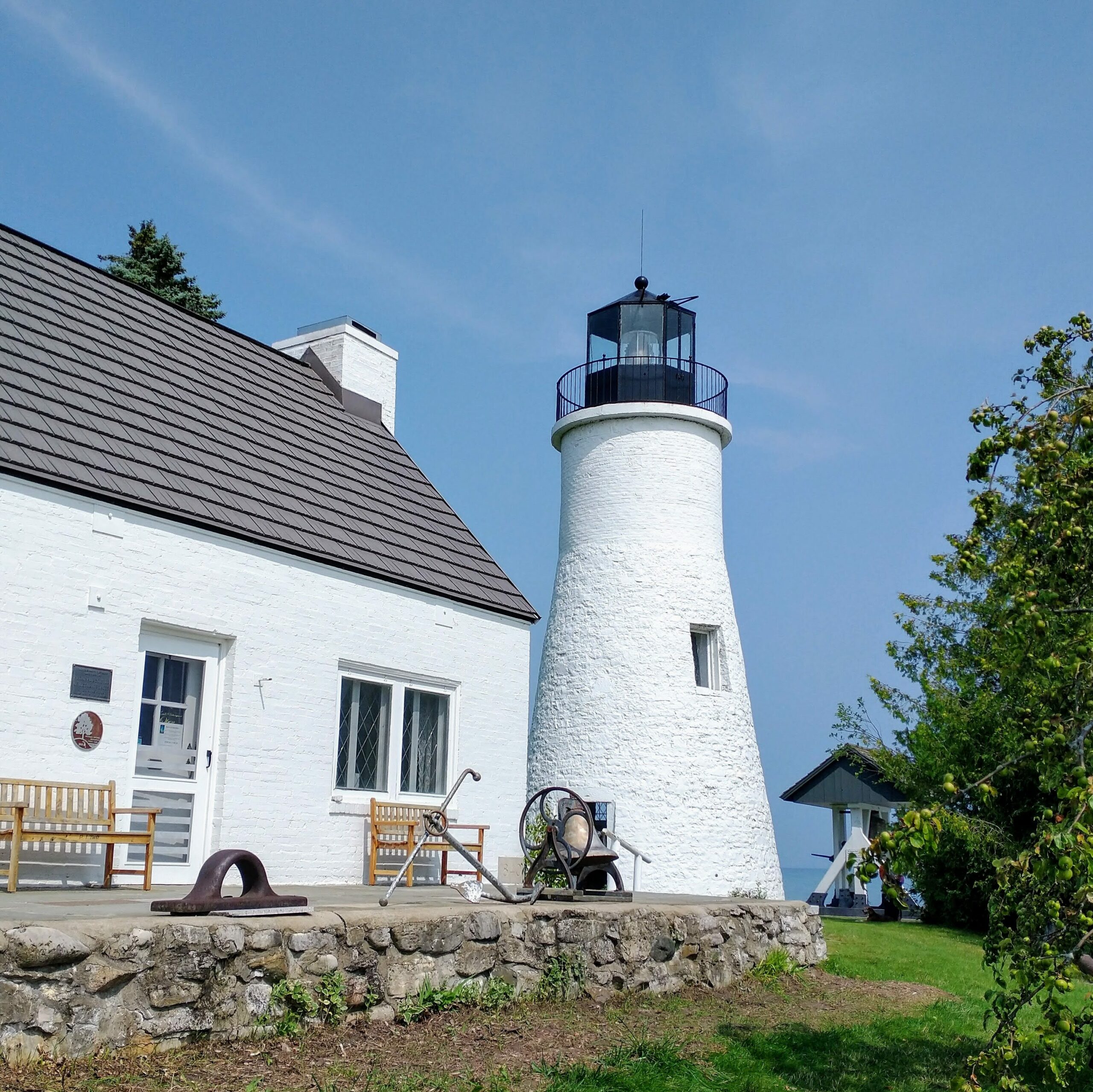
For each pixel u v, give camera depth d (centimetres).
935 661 2211
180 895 910
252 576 1224
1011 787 1984
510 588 1642
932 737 2134
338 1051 705
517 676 1603
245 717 1198
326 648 1304
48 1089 568
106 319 1368
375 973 784
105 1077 599
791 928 1290
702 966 1102
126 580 1090
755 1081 770
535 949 923
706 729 2220
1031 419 723
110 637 1067
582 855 1077
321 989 743
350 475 1545
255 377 1568
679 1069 765
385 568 1398
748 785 2256
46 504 1030
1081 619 720
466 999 844
